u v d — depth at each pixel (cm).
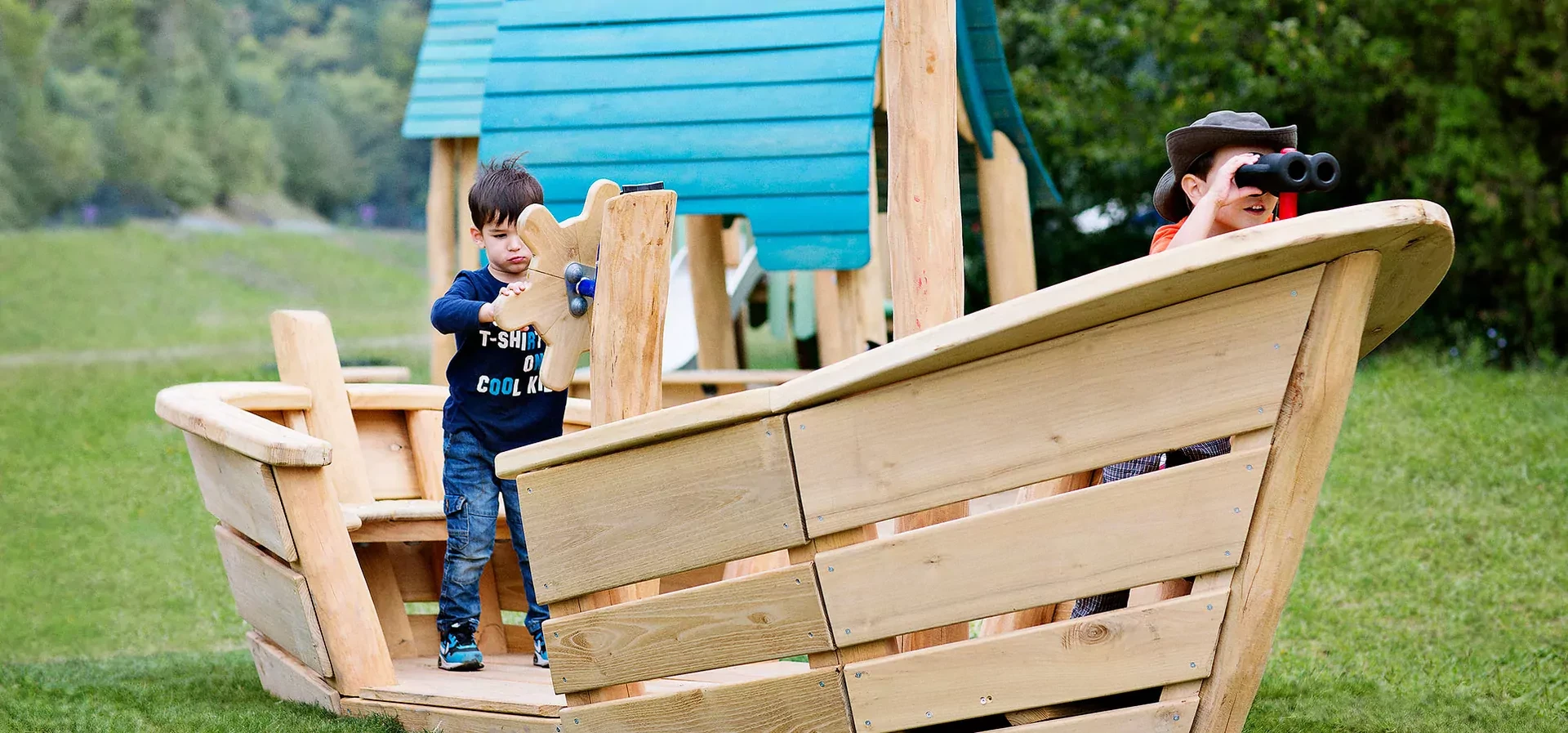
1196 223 282
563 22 633
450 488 389
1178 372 248
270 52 4225
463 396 386
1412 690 443
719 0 627
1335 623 543
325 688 379
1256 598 247
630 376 317
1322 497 757
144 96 3531
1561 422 884
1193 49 1266
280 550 373
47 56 3375
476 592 401
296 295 2586
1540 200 1122
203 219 3288
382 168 3991
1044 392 257
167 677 466
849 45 591
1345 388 241
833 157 559
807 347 1197
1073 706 274
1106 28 1290
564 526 309
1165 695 257
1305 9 1223
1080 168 1427
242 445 368
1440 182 1180
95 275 2488
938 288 319
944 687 270
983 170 767
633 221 314
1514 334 1180
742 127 575
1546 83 1105
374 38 4384
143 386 1402
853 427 273
